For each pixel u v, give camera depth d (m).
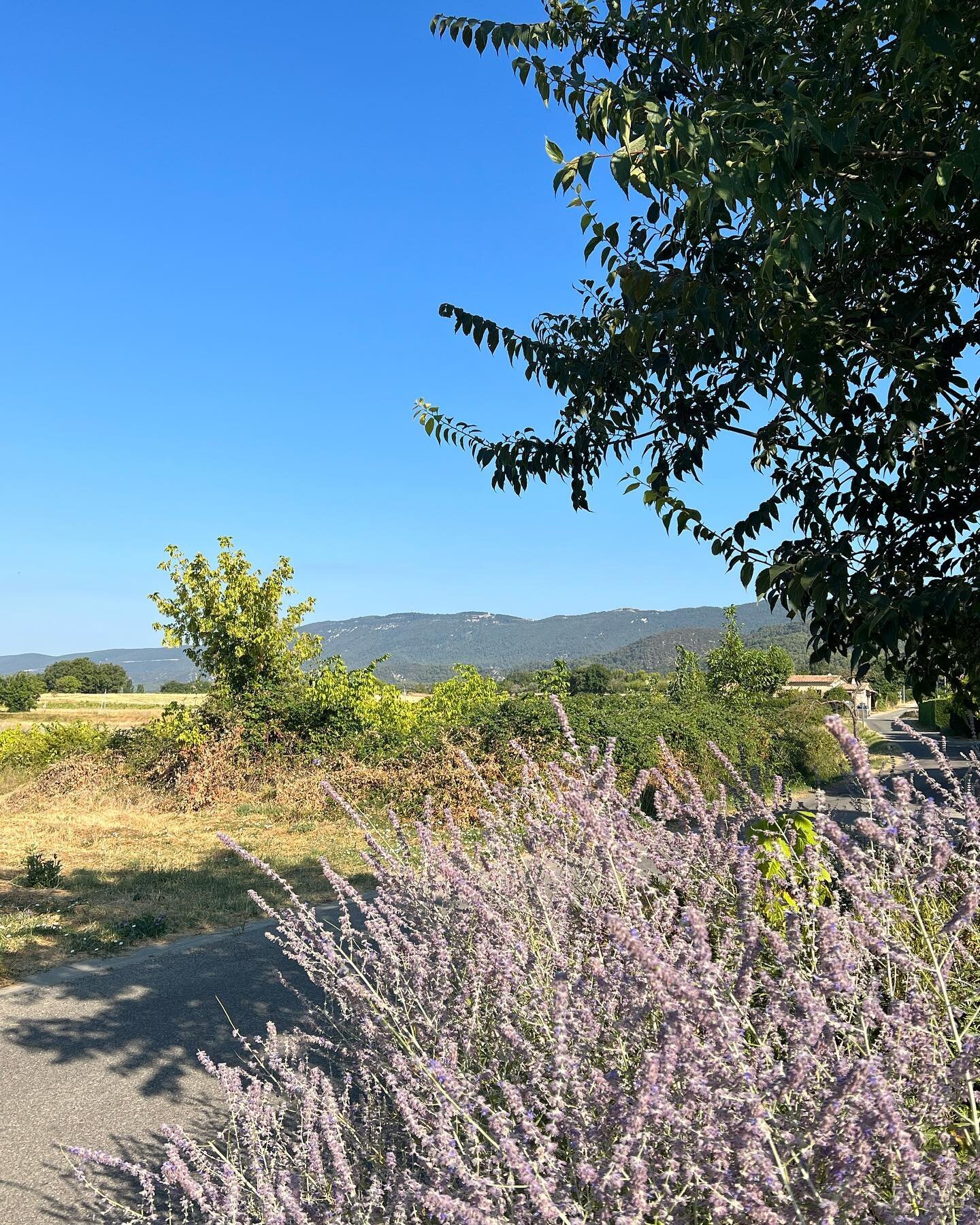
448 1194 2.02
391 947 2.92
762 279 3.48
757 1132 1.57
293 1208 2.25
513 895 3.21
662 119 3.00
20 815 16.31
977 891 2.18
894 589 3.95
